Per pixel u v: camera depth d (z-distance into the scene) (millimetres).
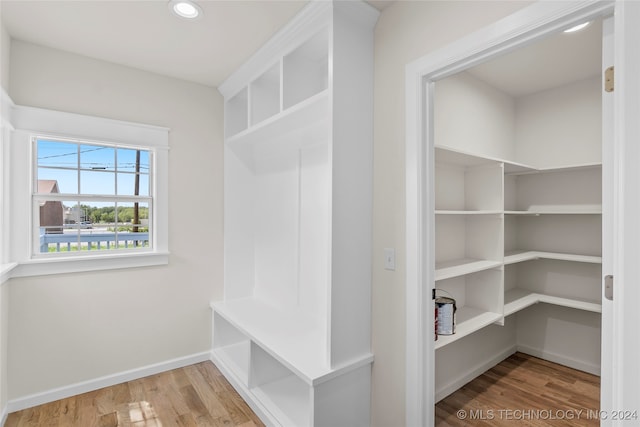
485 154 2791
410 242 1631
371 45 1851
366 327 1834
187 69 2543
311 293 2363
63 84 2252
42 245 2229
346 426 1737
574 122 2844
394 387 1716
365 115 1821
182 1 1732
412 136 1624
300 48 2047
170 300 2676
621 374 756
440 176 2467
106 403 2195
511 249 3148
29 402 2121
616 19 775
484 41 1340
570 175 2867
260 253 2982
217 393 2336
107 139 2396
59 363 2238
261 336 2098
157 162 2609
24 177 2113
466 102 2609
